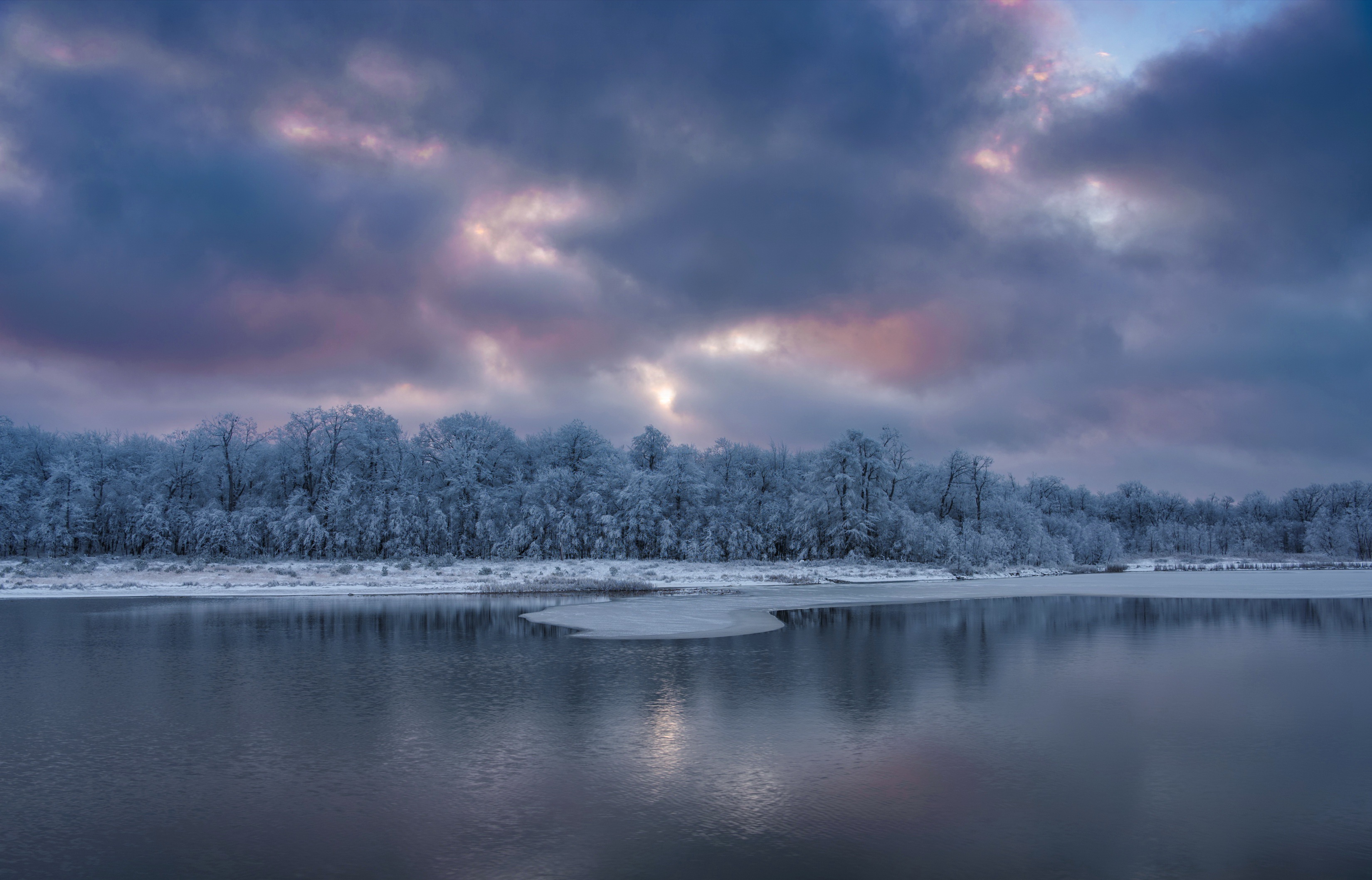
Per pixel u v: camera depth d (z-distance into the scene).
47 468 81.25
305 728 19.67
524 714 20.89
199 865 12.27
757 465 97.31
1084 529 110.06
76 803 14.89
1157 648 32.12
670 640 33.78
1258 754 17.64
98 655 30.05
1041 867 12.15
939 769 16.58
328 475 83.06
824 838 13.13
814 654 30.33
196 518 74.81
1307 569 103.44
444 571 67.31
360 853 12.66
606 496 84.81
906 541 84.06
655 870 11.98
